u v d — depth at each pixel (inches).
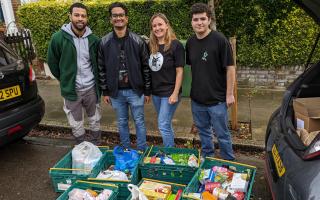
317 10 100.2
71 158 142.5
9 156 166.4
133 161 136.4
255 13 219.3
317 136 84.0
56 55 147.7
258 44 227.5
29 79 156.8
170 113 141.9
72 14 141.3
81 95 154.0
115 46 139.6
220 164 127.1
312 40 216.5
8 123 142.3
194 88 133.8
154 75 139.0
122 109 150.9
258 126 180.2
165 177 128.5
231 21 225.1
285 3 211.5
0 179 146.6
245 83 242.4
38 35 273.7
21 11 270.7
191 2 226.2
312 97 116.6
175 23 234.7
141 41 139.6
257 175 141.8
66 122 196.5
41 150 172.2
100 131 172.2
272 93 230.1
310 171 79.1
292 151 90.8
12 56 152.8
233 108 173.0
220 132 137.2
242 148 162.6
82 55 148.3
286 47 223.3
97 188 121.4
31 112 154.8
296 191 79.9
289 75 231.8
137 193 111.7
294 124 110.3
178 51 134.3
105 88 149.9
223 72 128.9
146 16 239.6
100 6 248.1
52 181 135.2
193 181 115.3
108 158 142.7
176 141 172.6
